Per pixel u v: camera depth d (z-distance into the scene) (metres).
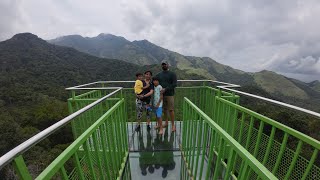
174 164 3.64
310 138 1.76
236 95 3.73
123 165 3.38
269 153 2.36
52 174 1.16
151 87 4.83
